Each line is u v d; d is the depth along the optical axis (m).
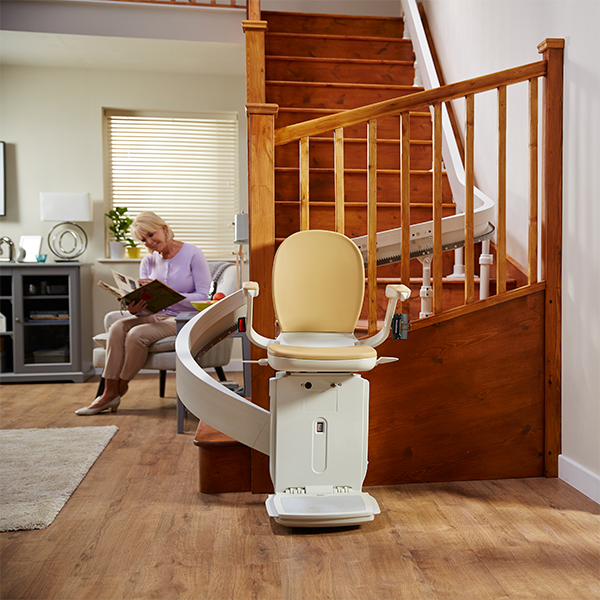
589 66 1.84
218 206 4.56
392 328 1.80
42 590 1.31
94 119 4.30
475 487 1.97
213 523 1.68
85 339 4.16
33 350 3.98
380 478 1.99
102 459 2.30
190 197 4.53
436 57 3.65
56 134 4.27
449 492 1.92
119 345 3.07
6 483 1.98
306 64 3.47
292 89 3.31
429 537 1.59
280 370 1.63
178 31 3.64
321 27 3.83
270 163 1.91
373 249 2.01
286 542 1.56
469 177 2.03
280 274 1.79
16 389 3.77
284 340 1.77
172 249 3.42
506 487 1.96
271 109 1.89
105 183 4.42
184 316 2.85
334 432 1.70
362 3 4.28
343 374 1.70
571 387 1.98
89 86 4.29
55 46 3.78
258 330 1.93
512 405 2.04
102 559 1.46
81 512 1.76
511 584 1.33
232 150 4.55
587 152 1.86
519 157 2.47
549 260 2.02
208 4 3.64
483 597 1.28
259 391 1.95
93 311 4.34
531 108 2.01
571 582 1.34
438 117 1.99
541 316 2.04
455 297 2.47
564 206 2.01
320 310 1.79
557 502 1.83
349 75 3.53
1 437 2.56
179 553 1.49
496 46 2.70
